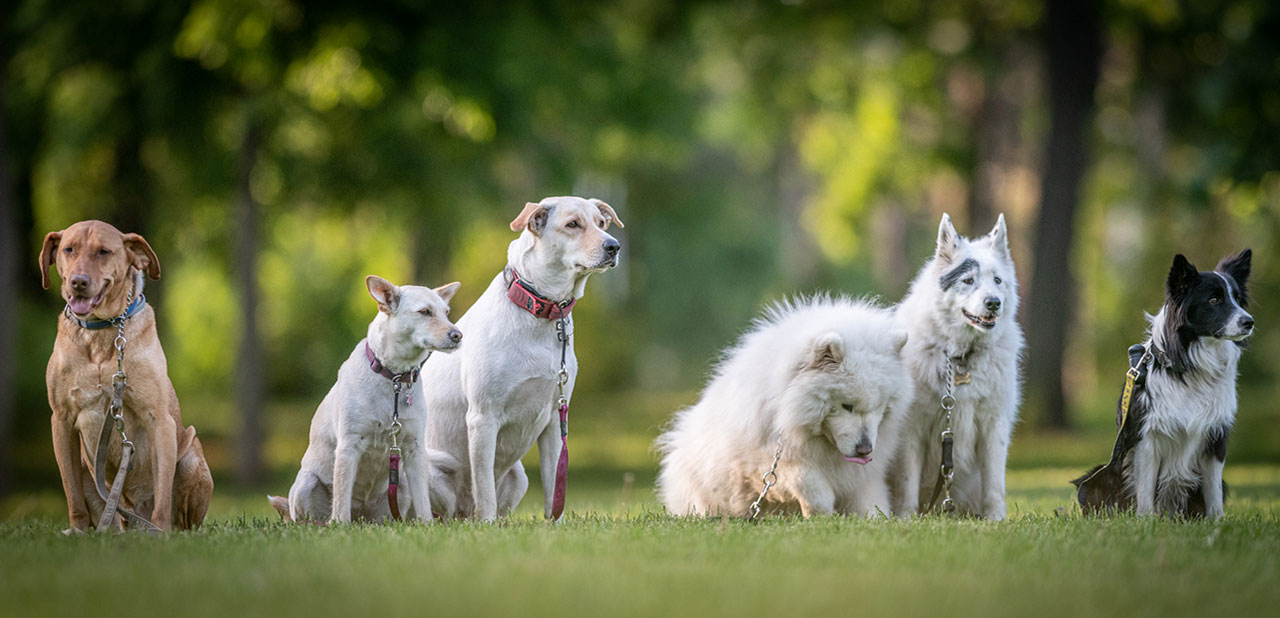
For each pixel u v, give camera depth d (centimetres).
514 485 830
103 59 1770
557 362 770
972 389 799
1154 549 591
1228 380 753
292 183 1966
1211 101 2108
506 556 565
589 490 1592
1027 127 2947
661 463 948
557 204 759
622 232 4584
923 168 2934
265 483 1941
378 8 1673
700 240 4747
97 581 499
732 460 822
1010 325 811
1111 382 3397
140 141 1869
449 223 2112
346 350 3603
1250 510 847
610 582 497
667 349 5238
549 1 1833
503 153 2000
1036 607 462
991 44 2578
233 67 1694
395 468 729
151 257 707
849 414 766
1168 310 752
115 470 732
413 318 715
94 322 692
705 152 4797
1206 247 2878
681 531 662
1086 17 2275
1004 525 690
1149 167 2967
